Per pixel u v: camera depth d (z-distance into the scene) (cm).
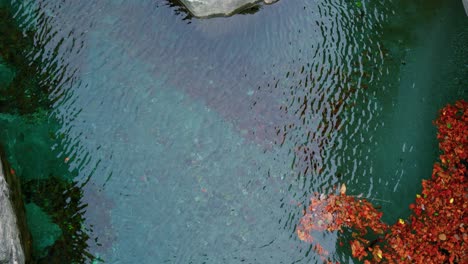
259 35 959
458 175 873
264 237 856
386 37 975
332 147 906
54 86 915
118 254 836
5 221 743
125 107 909
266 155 897
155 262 838
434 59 959
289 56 953
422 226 848
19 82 912
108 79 923
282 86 934
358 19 984
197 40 948
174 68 934
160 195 869
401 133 916
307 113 923
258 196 876
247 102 923
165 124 903
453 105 923
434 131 912
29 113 898
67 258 825
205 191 874
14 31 937
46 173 869
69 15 951
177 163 885
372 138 913
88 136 892
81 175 873
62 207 852
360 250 841
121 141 891
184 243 848
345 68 952
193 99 919
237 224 861
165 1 962
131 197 865
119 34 946
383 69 955
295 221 864
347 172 892
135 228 850
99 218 851
